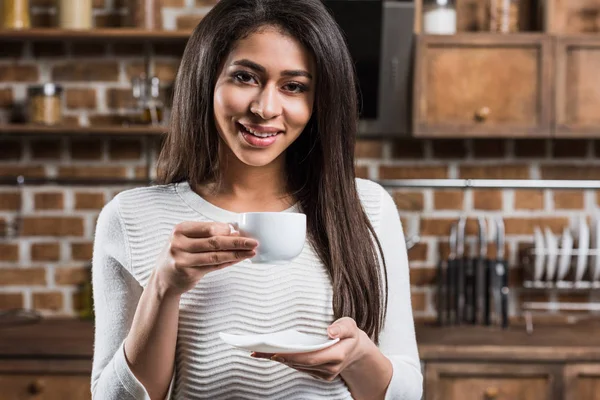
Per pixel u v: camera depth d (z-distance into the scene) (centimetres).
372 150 355
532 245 355
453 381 295
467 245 357
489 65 327
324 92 151
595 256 337
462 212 356
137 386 144
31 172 357
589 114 327
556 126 326
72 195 357
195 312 150
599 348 292
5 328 327
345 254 155
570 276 355
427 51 327
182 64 158
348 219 157
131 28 336
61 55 357
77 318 354
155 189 162
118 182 353
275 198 162
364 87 332
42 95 337
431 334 318
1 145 357
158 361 143
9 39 347
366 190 167
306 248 157
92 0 354
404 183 347
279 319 151
